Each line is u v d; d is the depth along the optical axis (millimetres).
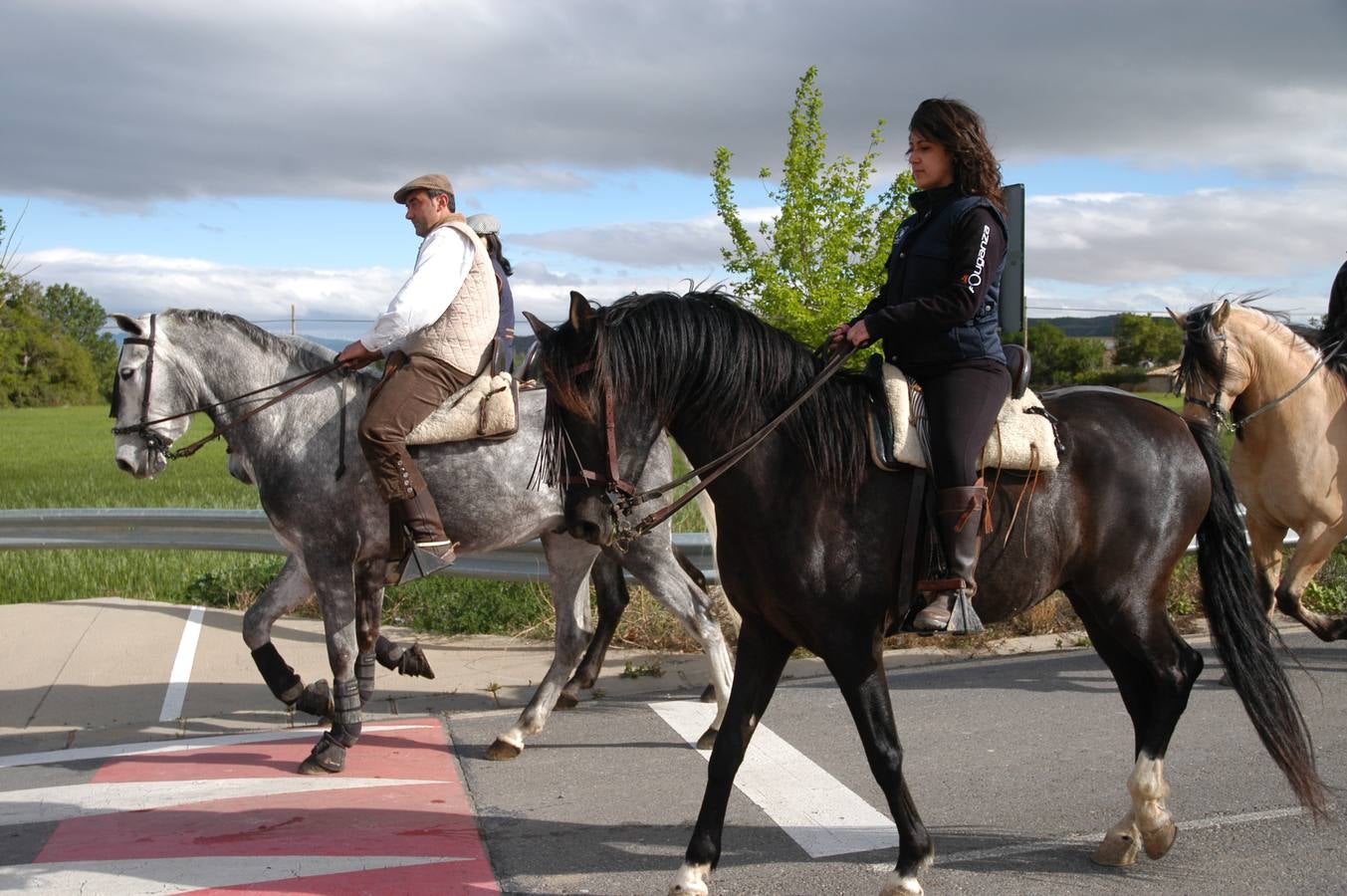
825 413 3744
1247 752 5418
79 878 4176
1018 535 3979
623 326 3678
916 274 3854
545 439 3709
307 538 5547
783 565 3723
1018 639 8062
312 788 5215
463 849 4434
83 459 26406
